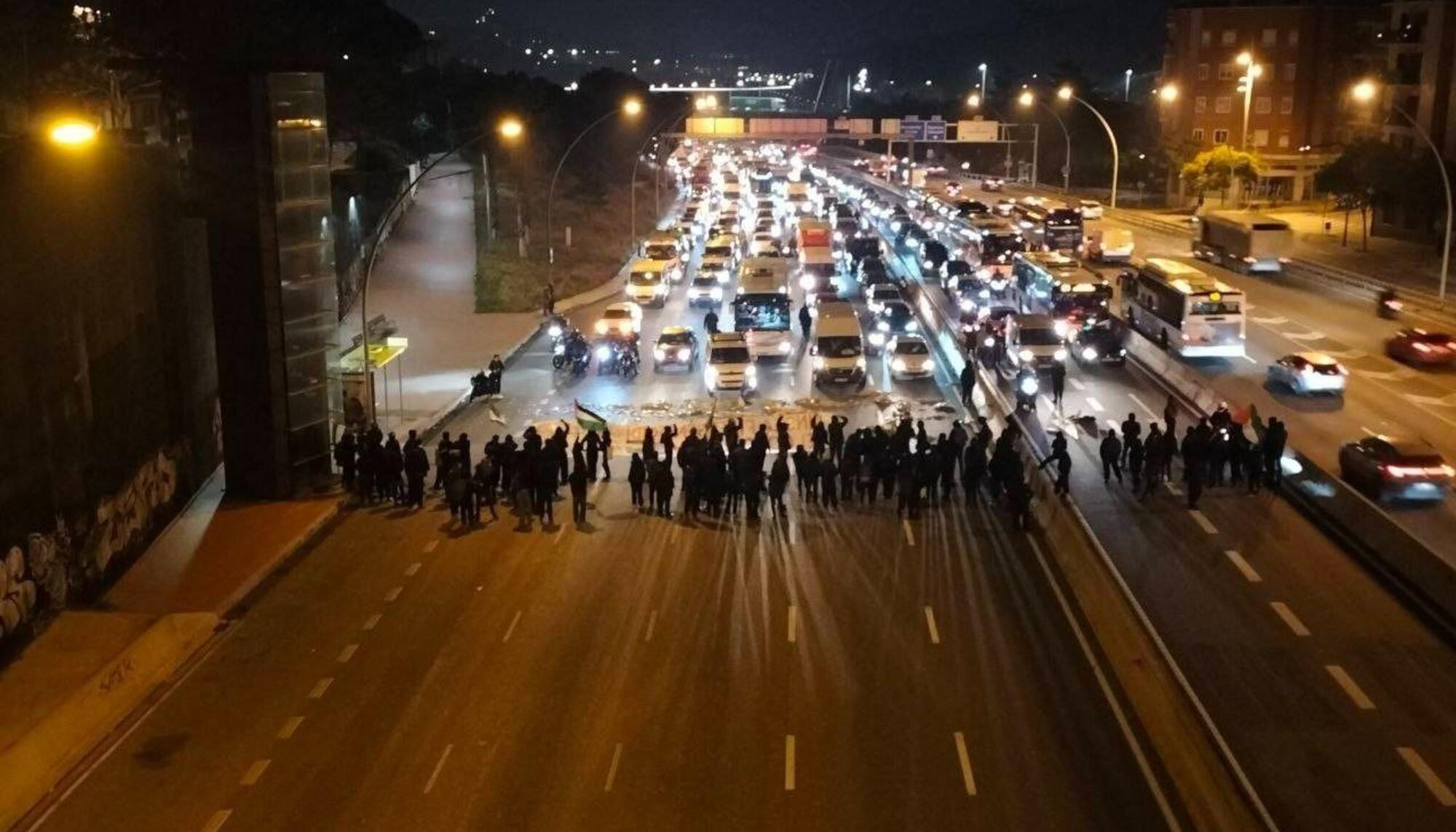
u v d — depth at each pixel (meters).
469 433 39.88
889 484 32.00
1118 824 16.83
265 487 32.25
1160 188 122.19
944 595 25.39
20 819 17.44
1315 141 113.38
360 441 32.78
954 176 147.75
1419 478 30.75
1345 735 19.47
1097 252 75.69
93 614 23.72
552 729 19.81
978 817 17.03
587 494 33.00
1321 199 107.38
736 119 122.06
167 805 17.75
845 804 17.44
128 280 28.12
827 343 45.47
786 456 30.61
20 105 38.78
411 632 23.91
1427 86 81.81
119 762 19.03
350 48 88.25
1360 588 25.70
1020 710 20.27
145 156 31.28
